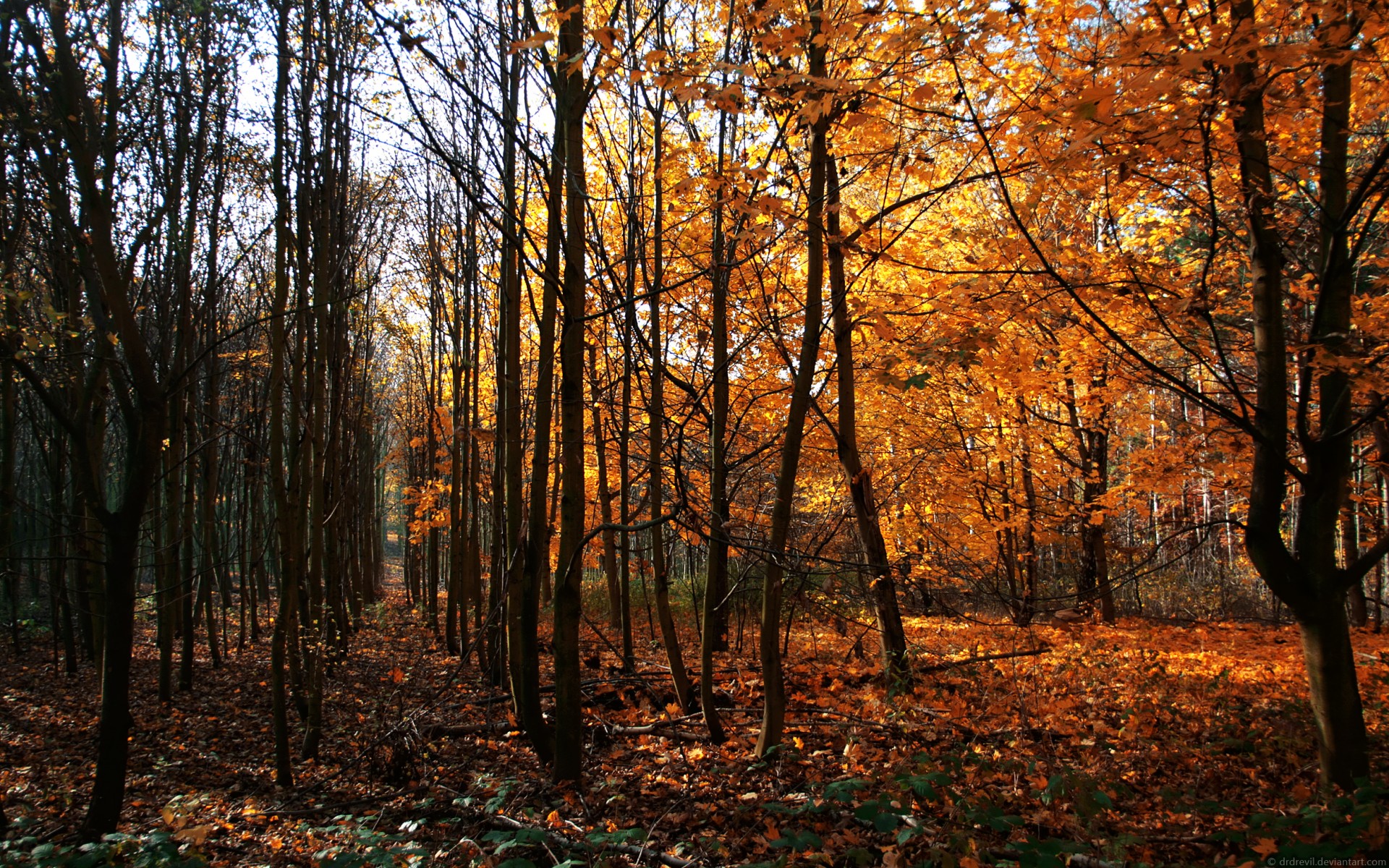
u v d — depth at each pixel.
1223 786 4.23
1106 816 3.63
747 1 3.83
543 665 9.55
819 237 4.66
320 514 7.53
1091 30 3.53
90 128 4.31
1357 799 3.13
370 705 8.12
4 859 3.22
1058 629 10.47
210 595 11.05
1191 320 4.90
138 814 4.98
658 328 5.52
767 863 3.00
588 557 12.46
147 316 7.73
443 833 4.26
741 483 7.42
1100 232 7.76
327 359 8.04
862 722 5.66
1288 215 4.48
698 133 5.90
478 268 9.80
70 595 10.85
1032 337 7.41
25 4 3.98
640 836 3.64
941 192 4.28
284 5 6.00
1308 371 3.67
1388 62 3.82
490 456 13.12
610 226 8.10
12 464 9.21
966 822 3.34
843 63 4.65
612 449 10.65
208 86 6.18
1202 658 8.17
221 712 8.41
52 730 7.52
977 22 3.27
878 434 11.84
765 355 8.12
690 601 16.03
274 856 4.11
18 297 5.14
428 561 15.41
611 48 3.36
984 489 10.60
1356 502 8.03
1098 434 11.25
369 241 9.69
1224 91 3.38
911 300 6.05
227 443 13.07
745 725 6.04
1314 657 3.83
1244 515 9.41
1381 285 3.72
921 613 12.75
